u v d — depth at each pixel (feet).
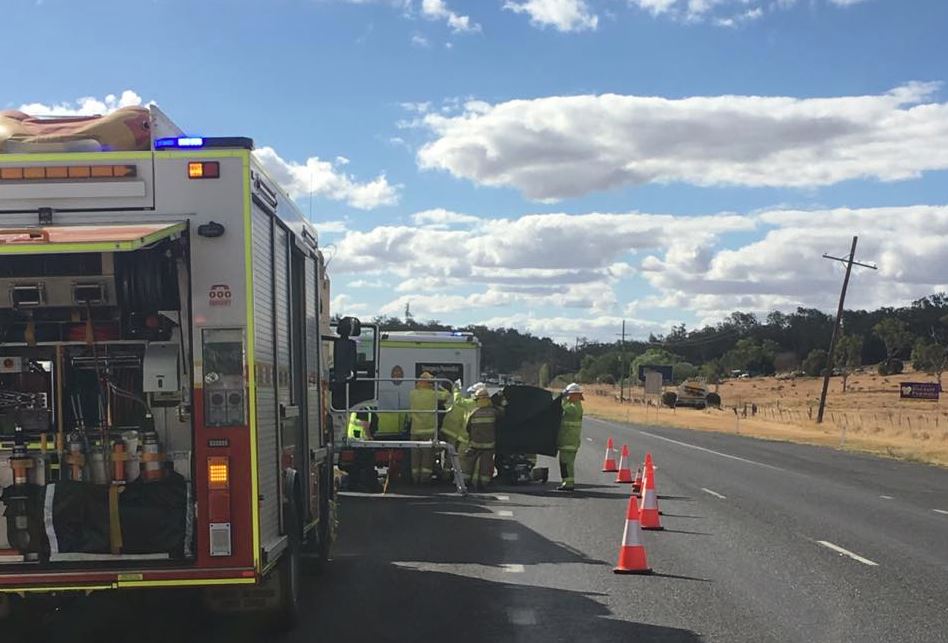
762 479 69.26
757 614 27.09
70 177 20.93
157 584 20.30
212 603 23.70
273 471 22.56
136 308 20.95
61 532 20.44
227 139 20.84
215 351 20.58
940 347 384.68
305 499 27.94
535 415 62.03
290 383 25.61
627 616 26.78
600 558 35.70
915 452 106.42
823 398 172.65
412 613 27.07
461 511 49.08
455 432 61.11
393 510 49.57
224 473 20.39
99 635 24.66
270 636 24.47
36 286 20.83
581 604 28.22
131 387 21.68
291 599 24.20
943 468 85.97
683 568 33.78
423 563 34.65
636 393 385.29
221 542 20.34
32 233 19.27
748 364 511.81
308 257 29.66
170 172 20.81
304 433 28.04
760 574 32.76
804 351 523.29
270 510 22.09
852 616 26.89
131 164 20.83
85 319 21.48
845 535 41.73
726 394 349.00
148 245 19.31
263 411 21.62
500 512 48.62
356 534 41.37
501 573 32.83
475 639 24.30
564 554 36.52
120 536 20.51
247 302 20.62
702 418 206.90
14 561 20.47
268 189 22.93
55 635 24.63
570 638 24.41
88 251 18.78
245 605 23.76
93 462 20.62
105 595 24.25
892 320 442.91
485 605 28.07
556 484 63.77
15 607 22.54
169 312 21.03
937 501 56.80
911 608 27.91
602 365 506.07
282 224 24.59
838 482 68.33
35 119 23.15
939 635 24.93
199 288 20.62
